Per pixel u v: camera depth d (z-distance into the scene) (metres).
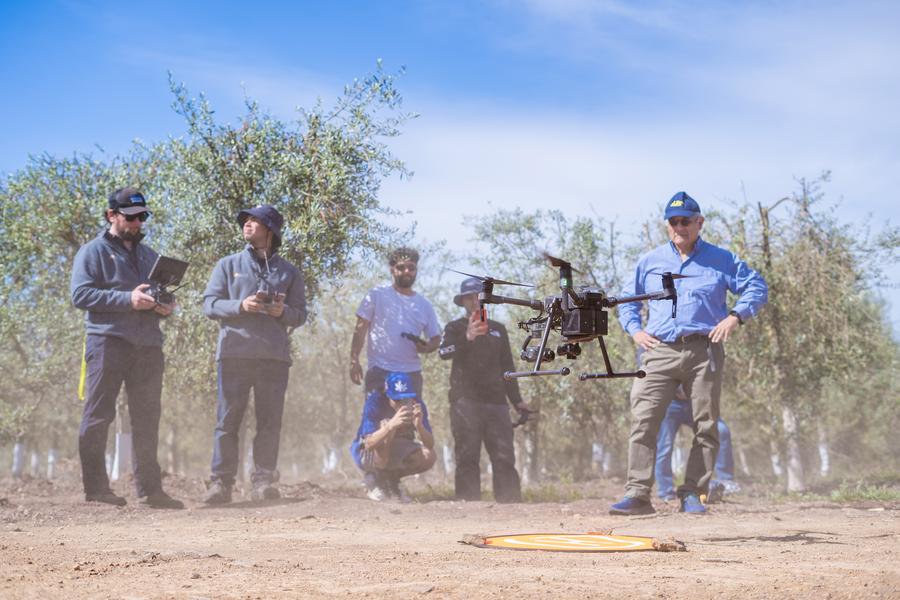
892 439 18.31
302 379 16.77
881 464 18.62
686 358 6.09
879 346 10.79
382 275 9.62
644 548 3.76
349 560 3.41
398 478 7.63
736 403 11.98
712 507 6.69
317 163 8.45
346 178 8.43
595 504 7.04
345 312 14.15
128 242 6.83
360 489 9.21
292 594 2.58
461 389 7.84
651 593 2.62
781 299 9.96
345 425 17.30
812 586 2.76
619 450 14.22
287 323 7.07
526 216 11.11
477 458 7.83
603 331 3.29
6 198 9.75
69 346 10.69
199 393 9.75
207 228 8.57
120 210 6.71
